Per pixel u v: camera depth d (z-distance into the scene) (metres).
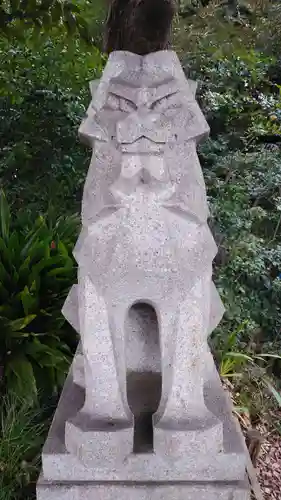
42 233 3.19
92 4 2.91
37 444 2.35
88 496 1.69
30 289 2.82
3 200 3.30
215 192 3.84
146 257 1.58
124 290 1.62
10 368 2.67
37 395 2.61
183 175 1.55
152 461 1.67
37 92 4.29
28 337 2.80
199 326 1.66
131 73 1.47
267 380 2.98
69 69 4.38
